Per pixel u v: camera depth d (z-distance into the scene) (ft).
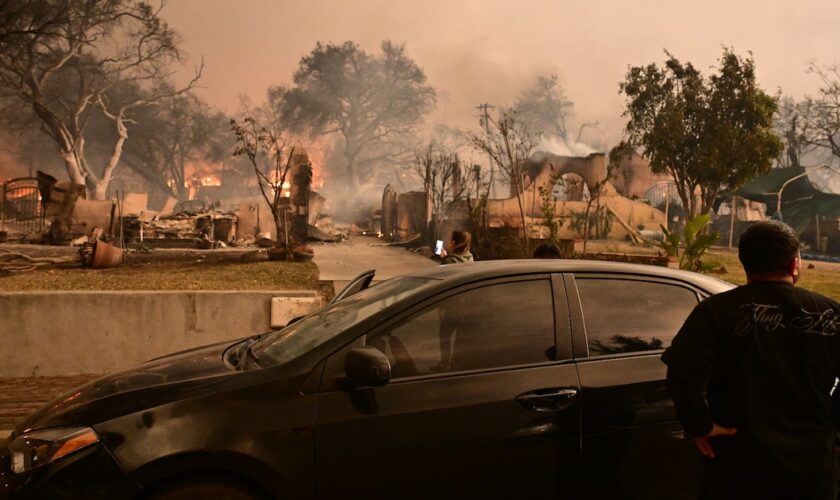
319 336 10.98
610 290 11.59
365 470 9.50
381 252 57.82
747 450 7.39
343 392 9.73
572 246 41.50
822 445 7.38
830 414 7.54
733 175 75.87
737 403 7.54
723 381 7.77
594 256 38.47
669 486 10.50
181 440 9.12
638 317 11.46
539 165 107.14
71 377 23.77
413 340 10.39
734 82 74.69
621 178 117.08
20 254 41.73
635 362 10.86
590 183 109.09
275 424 9.39
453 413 9.83
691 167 76.38
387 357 10.14
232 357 11.84
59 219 63.10
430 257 52.13
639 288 11.77
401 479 9.59
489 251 45.62
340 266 44.91
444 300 10.79
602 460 10.25
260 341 12.56
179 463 9.03
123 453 9.04
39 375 23.85
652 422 10.53
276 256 48.26
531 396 10.13
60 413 10.08
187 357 12.14
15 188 74.23
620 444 10.35
